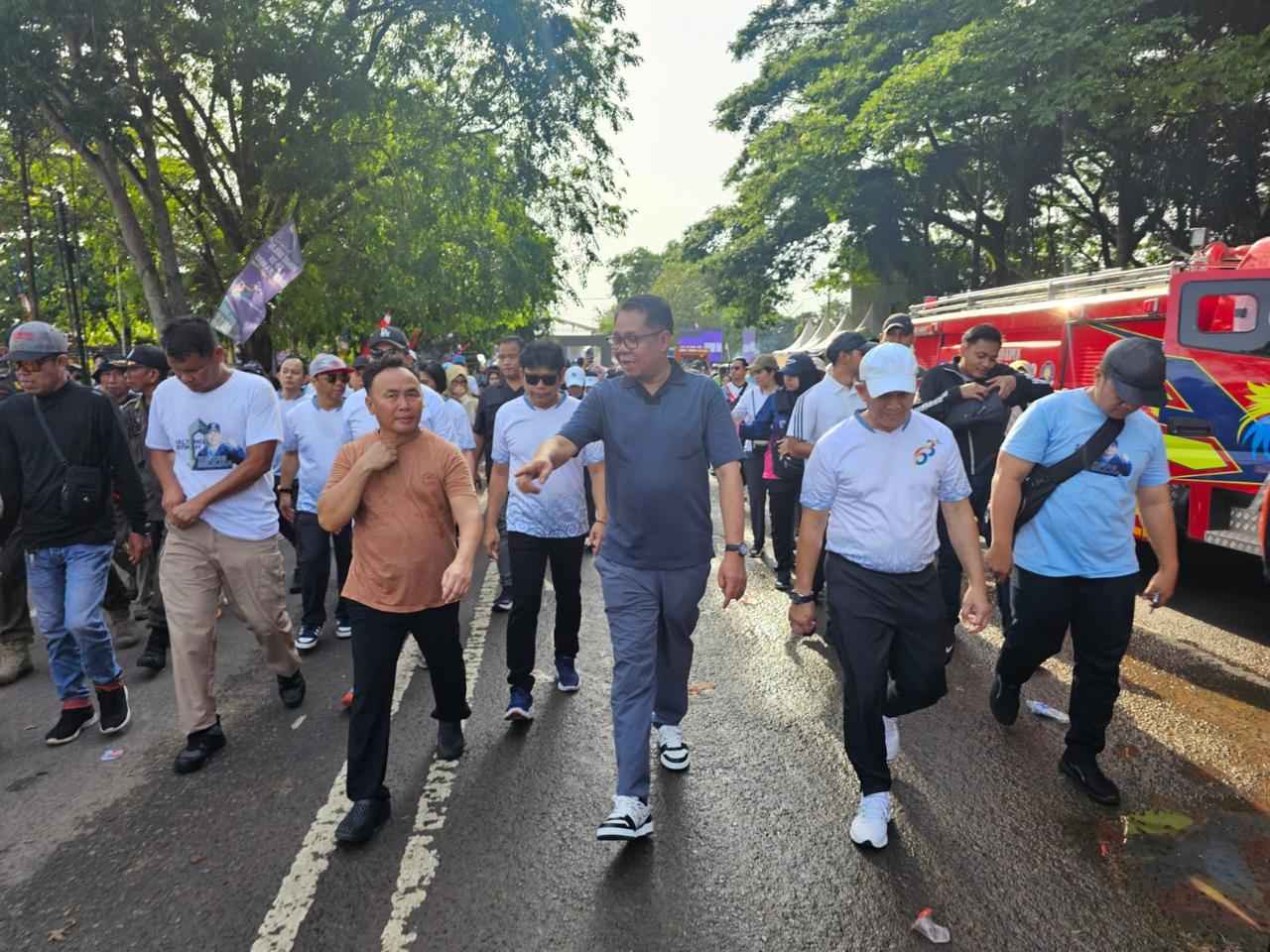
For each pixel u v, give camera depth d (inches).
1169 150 754.2
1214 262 258.8
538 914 114.0
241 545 169.2
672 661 148.7
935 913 112.8
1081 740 144.1
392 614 135.6
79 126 538.9
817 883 119.6
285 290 677.9
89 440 171.6
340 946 108.9
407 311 705.0
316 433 228.7
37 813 145.7
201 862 129.0
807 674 203.5
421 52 673.6
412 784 150.8
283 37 589.0
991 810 138.1
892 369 122.1
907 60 773.9
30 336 164.4
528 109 685.9
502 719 178.9
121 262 877.2
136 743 173.9
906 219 1040.8
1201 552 319.6
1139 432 139.3
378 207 681.6
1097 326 286.5
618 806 128.9
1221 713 175.0
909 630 129.6
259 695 197.2
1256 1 638.5
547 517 175.8
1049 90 634.8
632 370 133.6
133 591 283.1
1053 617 144.7
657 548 137.3
